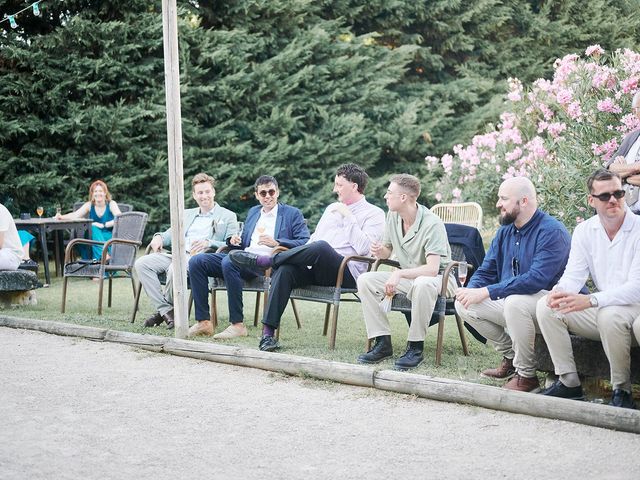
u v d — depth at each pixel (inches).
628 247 154.1
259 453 128.5
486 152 416.8
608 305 148.6
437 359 193.8
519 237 174.2
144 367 192.7
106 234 398.6
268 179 244.1
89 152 520.7
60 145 520.1
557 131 318.0
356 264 220.8
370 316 196.4
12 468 121.6
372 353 195.5
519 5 706.8
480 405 153.3
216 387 172.9
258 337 232.7
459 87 674.2
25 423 146.3
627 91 297.6
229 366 193.8
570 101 309.4
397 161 660.7
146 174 527.5
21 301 299.1
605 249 157.3
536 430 137.9
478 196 417.4
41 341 225.5
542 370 167.6
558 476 115.5
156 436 138.0
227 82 563.8
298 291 220.4
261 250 241.8
